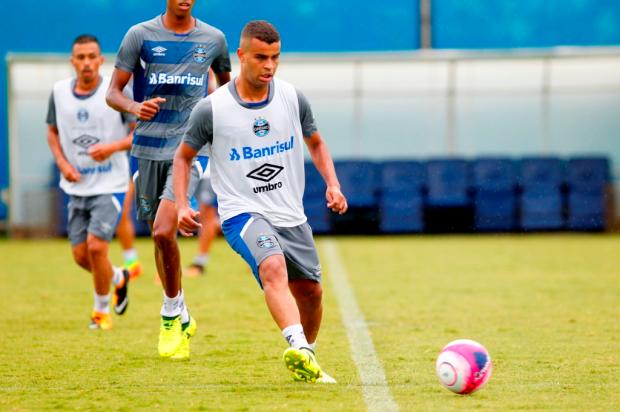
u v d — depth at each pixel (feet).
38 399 52.29
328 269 125.08
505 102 185.57
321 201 178.19
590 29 185.68
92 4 184.14
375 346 69.46
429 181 178.40
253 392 53.36
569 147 185.88
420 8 185.26
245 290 104.83
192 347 69.56
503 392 52.85
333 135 186.19
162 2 184.55
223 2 182.29
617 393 52.60
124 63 65.62
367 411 48.14
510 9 185.68
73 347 70.03
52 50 184.24
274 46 54.39
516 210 179.22
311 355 51.85
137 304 94.32
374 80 184.96
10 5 183.42
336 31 185.57
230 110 55.72
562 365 61.16
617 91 184.55
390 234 184.14
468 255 141.90
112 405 50.49
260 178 56.24
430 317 84.17
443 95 185.37
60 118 81.97
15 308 92.38
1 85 183.62
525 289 103.14
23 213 178.91
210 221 120.57
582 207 178.70
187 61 65.92
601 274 116.47
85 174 80.79
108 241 79.71
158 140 66.18
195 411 48.70
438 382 56.03
